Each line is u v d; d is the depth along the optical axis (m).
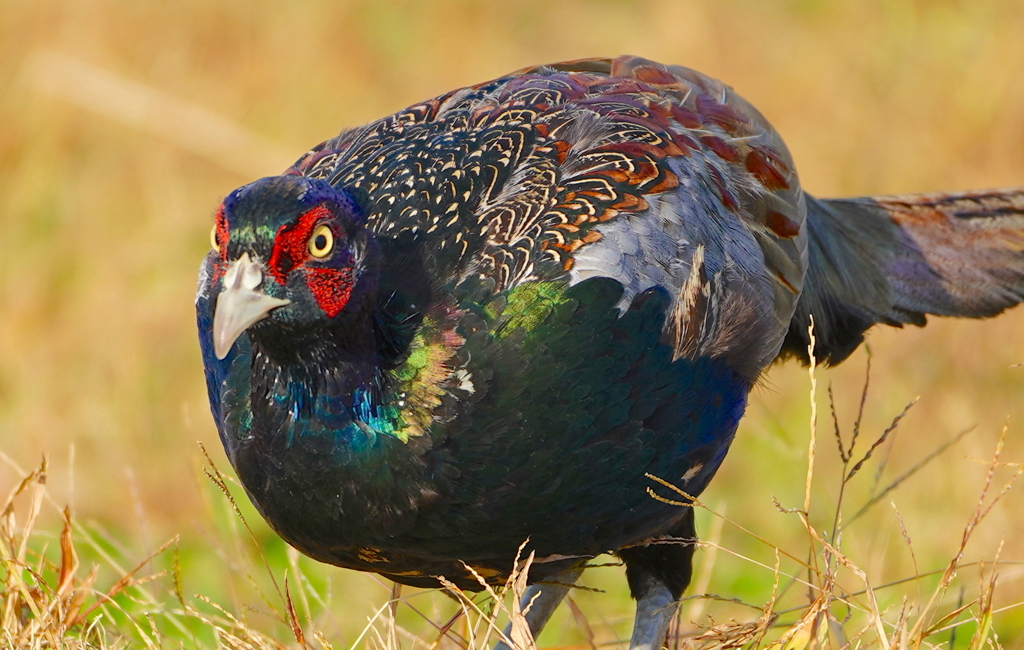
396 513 9.59
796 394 16.47
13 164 20.48
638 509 10.16
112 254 18.92
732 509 14.99
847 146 20.17
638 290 9.89
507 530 9.78
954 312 13.38
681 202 10.47
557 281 9.66
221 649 10.52
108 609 12.62
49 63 21.11
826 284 12.70
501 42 24.19
